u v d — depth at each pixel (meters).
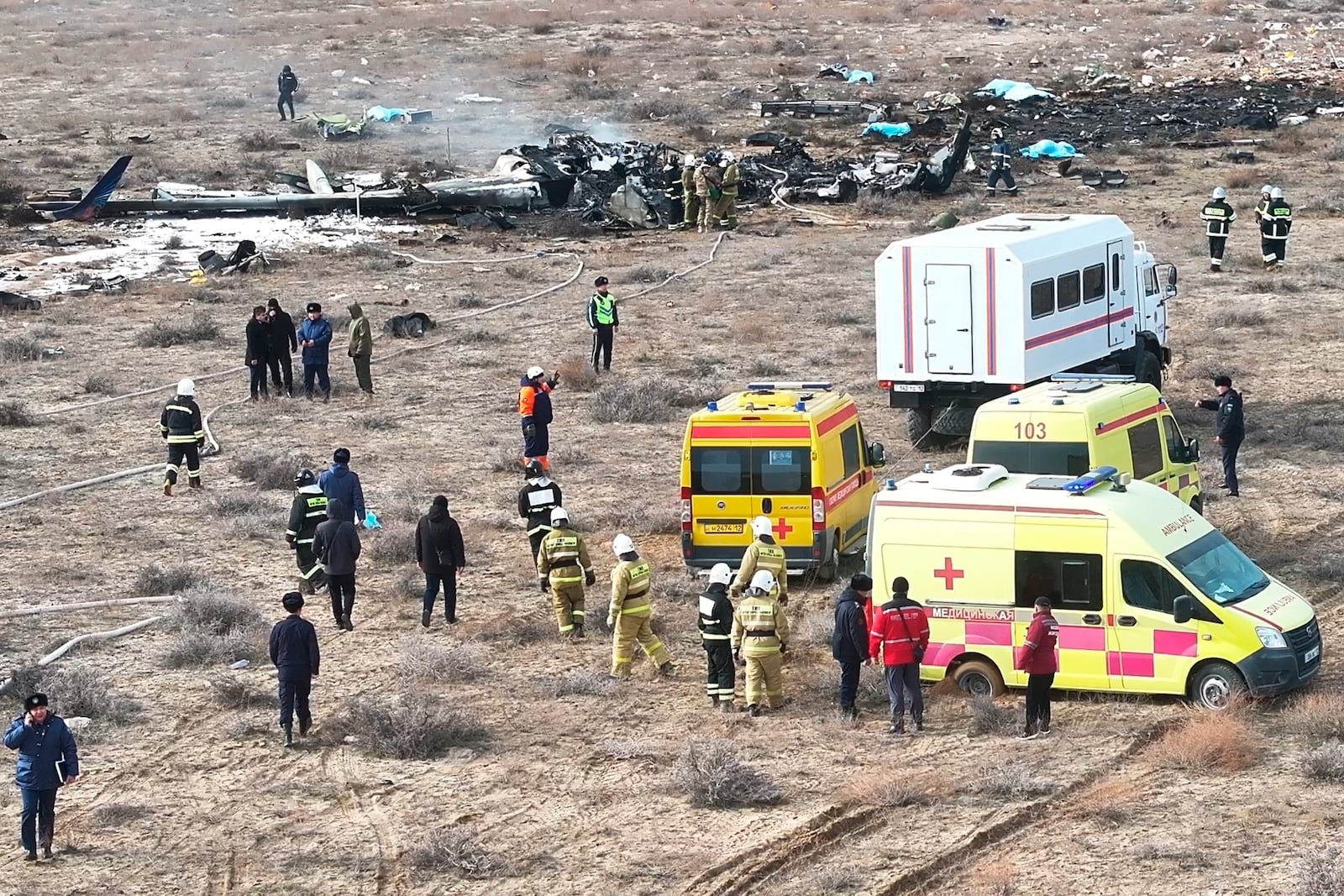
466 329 152.12
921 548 69.38
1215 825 55.09
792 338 146.00
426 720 65.50
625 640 72.31
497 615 81.31
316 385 131.25
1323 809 55.81
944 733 65.25
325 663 75.06
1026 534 67.94
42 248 188.62
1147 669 66.81
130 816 59.22
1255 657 64.81
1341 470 102.19
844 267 176.12
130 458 112.31
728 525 83.50
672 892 52.25
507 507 99.44
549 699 70.56
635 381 131.50
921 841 55.22
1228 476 97.12
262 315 126.19
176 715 69.31
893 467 104.12
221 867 55.09
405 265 181.88
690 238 196.50
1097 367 112.38
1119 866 52.44
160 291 168.25
